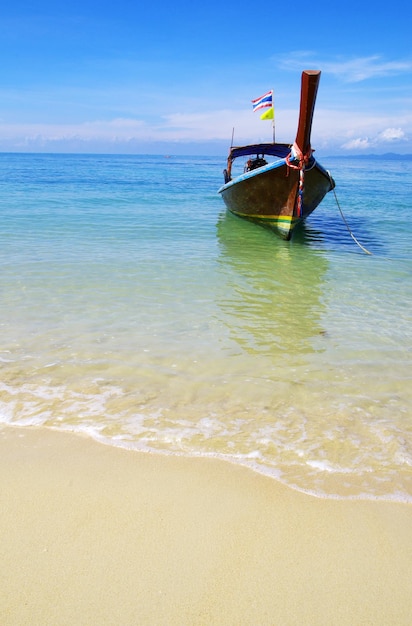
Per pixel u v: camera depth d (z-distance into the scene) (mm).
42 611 1958
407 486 2883
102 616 1946
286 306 6586
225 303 6602
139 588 2080
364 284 7938
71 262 8547
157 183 32188
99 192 22953
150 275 7938
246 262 9352
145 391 4023
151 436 3340
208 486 2812
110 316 5848
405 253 10734
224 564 2230
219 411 3742
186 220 14688
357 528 2506
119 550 2287
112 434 3344
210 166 81375
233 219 15273
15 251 9250
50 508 2564
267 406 3857
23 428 3375
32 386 4016
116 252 9609
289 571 2207
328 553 2326
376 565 2264
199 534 2416
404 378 4461
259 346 5133
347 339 5426
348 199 23812
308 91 8828
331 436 3434
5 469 2889
